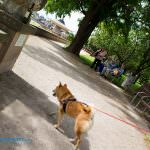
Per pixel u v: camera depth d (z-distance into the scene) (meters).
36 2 2.48
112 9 7.92
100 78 6.49
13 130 1.75
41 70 3.57
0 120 1.77
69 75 4.35
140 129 3.69
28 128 1.89
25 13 2.50
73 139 2.09
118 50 11.66
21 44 2.72
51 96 2.78
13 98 2.21
